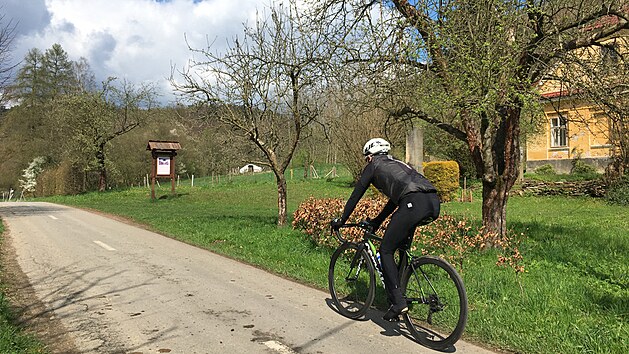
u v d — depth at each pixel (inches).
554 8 311.0
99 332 202.4
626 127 377.4
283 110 541.6
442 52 315.6
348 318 220.4
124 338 194.7
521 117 455.8
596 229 462.9
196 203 1055.0
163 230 560.7
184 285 284.4
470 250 340.2
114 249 422.9
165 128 1833.2
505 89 282.4
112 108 1454.2
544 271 302.4
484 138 357.7
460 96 282.4
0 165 1797.5
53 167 1744.6
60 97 1695.4
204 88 503.8
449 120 387.9
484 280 268.1
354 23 389.4
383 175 196.4
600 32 311.6
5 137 1784.0
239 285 284.4
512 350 178.9
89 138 1416.1
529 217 591.5
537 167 1086.4
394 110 395.2
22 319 221.5
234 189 1284.4
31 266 344.8
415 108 370.9
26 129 1836.9
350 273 234.2
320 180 1414.9
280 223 533.0
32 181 1759.4
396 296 193.2
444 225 354.0
